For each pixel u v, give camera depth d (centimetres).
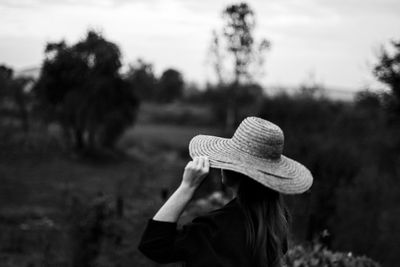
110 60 3017
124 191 2112
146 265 1004
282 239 203
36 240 1234
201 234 185
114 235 1091
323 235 562
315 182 1115
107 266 984
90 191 2094
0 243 1196
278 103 2322
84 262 970
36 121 3372
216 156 204
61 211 1567
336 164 1191
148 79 3416
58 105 3167
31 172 2516
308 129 1677
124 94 3325
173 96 5641
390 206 1355
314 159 1188
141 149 3759
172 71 3900
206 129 5119
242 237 187
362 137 1964
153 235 183
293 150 1249
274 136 206
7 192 1986
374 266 517
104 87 3088
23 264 1045
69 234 1045
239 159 201
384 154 1820
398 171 1703
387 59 1486
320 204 1072
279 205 203
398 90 1488
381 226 1220
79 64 3005
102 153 3262
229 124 1866
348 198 1196
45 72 3048
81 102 3092
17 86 3130
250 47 1479
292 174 207
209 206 1076
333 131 2014
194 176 192
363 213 1169
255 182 199
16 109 3338
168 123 6059
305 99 2472
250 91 1606
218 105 4166
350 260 511
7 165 2617
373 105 1631
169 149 3959
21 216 1538
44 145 3147
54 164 2820
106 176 2631
